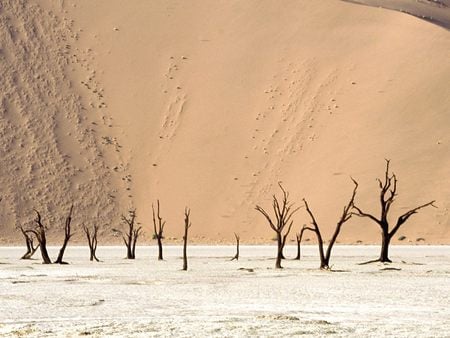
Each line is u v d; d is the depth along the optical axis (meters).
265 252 74.44
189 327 19.67
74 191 104.00
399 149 98.69
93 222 101.12
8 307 25.81
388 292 30.73
